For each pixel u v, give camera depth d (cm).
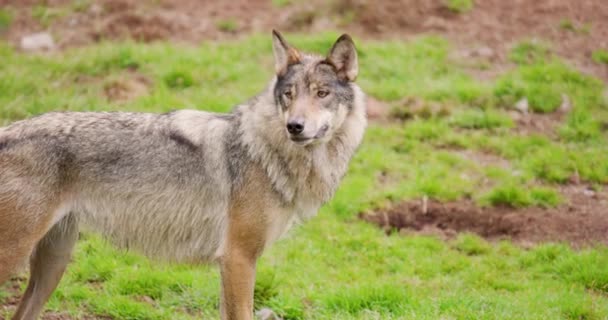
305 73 1662
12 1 3800
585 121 3044
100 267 2117
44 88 2964
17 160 1594
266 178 1661
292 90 1650
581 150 2914
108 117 1689
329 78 1675
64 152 1622
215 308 1978
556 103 3144
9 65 3155
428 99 3150
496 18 3731
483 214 2545
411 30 3634
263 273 2050
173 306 1981
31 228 1589
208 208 1689
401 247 2355
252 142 1667
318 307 1969
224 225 1680
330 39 3391
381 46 3447
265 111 1667
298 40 3397
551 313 1903
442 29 3647
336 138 1708
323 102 1655
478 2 3831
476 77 3334
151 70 3183
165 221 1686
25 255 1596
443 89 3183
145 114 1714
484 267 2250
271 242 1697
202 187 1683
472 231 2486
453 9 3744
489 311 1905
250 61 3331
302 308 1973
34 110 2739
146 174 1662
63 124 1650
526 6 3812
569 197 2652
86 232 1675
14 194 1577
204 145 1692
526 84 3216
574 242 2392
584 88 3238
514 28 3662
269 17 3716
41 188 1597
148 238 1700
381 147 2878
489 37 3600
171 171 1672
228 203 1673
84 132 1650
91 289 2047
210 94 3028
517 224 2492
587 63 3434
